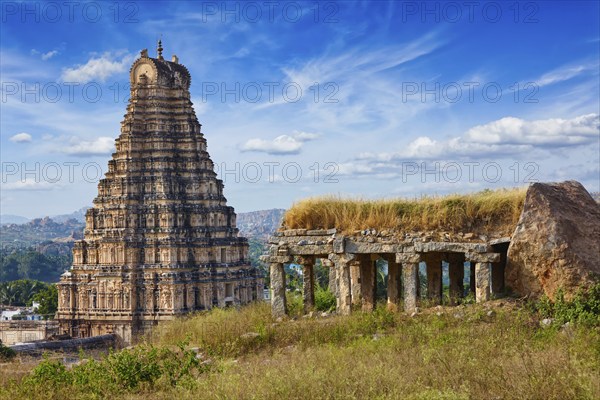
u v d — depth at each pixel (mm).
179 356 29938
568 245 29469
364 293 38156
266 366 24250
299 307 38312
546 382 18625
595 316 27094
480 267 31766
